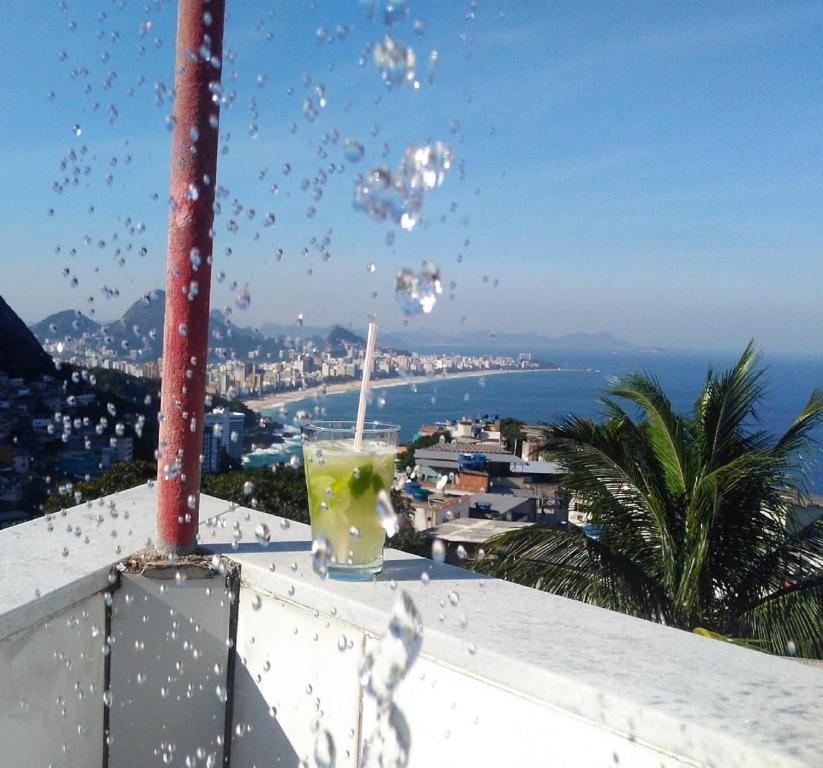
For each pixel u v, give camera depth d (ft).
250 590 2.11
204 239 2.04
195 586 2.09
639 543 10.72
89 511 2.54
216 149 2.03
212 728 2.16
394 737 1.75
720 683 1.48
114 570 2.02
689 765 1.31
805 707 1.39
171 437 2.09
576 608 1.88
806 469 10.00
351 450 1.95
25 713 1.76
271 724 2.07
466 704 1.62
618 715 1.40
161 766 2.10
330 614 1.88
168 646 2.08
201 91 1.98
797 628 9.23
